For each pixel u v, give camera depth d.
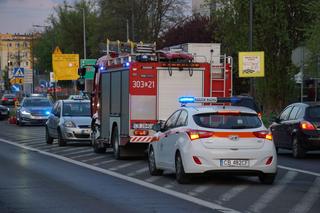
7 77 152.50
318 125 25.44
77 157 26.75
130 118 24.25
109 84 26.95
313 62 44.88
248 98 30.44
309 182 18.31
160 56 24.53
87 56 116.19
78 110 34.38
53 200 14.96
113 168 22.28
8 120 63.84
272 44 50.22
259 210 13.57
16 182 18.33
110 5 96.62
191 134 17.06
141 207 13.95
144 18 94.75
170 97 24.61
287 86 50.62
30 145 33.91
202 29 79.25
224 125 17.16
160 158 19.31
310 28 45.72
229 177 19.33
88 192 16.27
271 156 17.16
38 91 115.25
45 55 128.50
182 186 17.30
